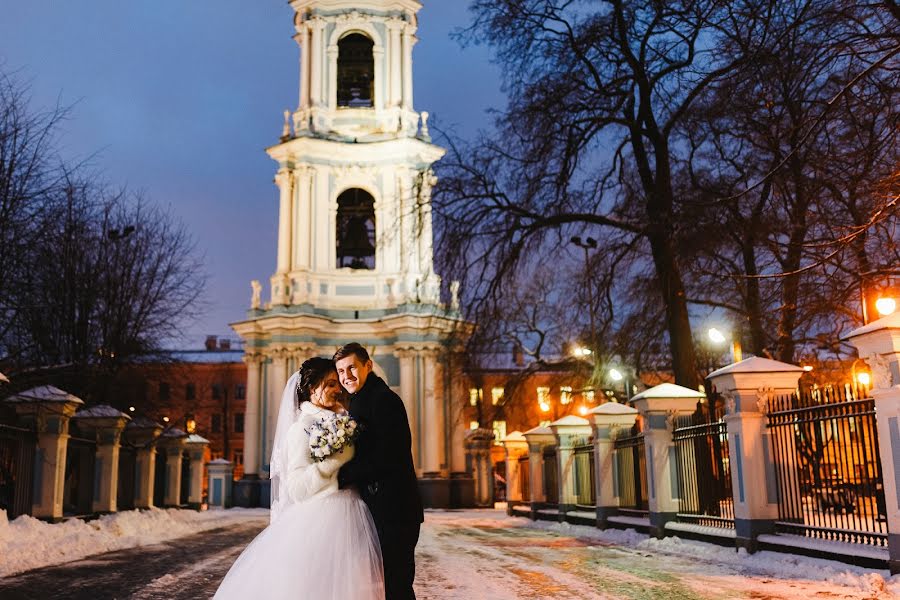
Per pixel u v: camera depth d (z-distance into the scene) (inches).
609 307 890.7
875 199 510.0
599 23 828.6
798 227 654.5
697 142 809.5
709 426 586.9
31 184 761.6
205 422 3100.4
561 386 1175.6
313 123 1884.8
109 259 1043.9
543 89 846.5
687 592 380.2
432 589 409.4
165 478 1225.4
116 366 1040.2
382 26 1940.2
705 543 568.4
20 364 930.7
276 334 1801.2
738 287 836.6
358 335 1846.7
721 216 737.6
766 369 518.3
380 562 210.8
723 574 444.5
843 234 570.9
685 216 737.6
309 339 1803.6
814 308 687.1
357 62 1968.5
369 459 214.4
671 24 781.3
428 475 1744.6
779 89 557.0
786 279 721.0
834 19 481.4
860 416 433.4
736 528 524.4
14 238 752.3
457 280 881.5
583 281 893.2
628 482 772.0
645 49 828.6
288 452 217.9
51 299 932.6
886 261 607.5
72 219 965.2
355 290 1859.0
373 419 217.5
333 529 209.3
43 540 607.8
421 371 1791.3
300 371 229.6
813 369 913.5
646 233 805.2
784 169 614.9
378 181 1884.8
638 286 912.3
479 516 1325.0
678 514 631.8
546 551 613.9
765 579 417.4
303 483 211.2
